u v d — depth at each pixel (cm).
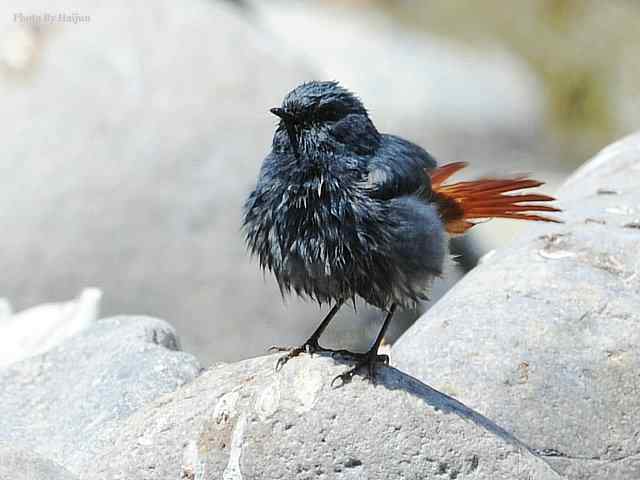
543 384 1030
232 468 895
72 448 1001
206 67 1748
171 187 1669
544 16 3186
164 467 910
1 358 1259
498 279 1130
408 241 915
